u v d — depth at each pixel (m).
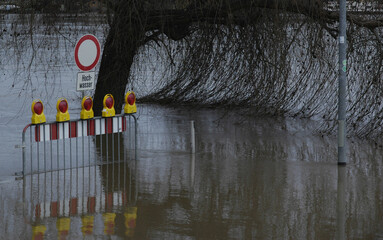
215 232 7.69
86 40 11.56
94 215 8.43
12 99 21.14
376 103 15.20
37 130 10.89
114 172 11.23
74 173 11.12
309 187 10.13
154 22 16.44
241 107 19.11
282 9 16.03
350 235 7.60
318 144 14.12
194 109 19.55
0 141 14.13
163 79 21.09
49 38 16.56
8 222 8.05
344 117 11.85
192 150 13.09
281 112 17.89
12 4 15.74
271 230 7.78
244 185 10.26
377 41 15.52
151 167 11.70
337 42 16.70
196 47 19.02
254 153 13.12
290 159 12.50
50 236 7.48
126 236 7.50
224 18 17.09
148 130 15.90
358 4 16.02
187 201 9.21
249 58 17.92
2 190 9.81
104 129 11.88
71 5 15.75
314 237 7.51
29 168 11.54
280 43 16.31
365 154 13.02
